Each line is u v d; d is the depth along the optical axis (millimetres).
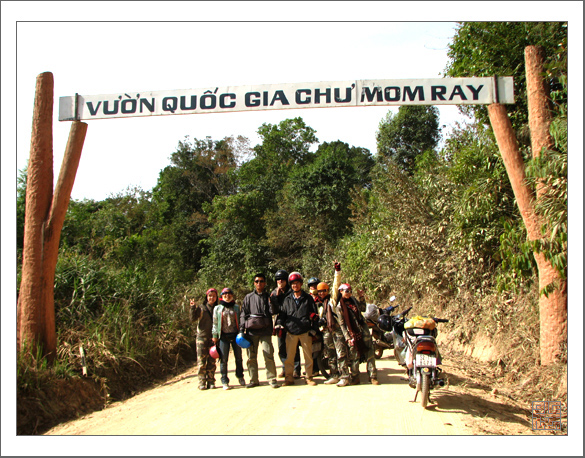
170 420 5828
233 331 7602
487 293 10086
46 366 7102
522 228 8430
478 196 9617
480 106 10352
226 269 30625
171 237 30469
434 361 5777
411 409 5715
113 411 6840
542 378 6852
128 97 8195
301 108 7941
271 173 42812
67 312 8922
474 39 9117
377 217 16609
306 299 7434
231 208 32469
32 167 7953
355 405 5938
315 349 7613
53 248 7773
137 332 9789
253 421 5473
